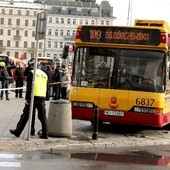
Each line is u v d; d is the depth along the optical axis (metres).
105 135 15.13
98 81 15.28
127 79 15.06
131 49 15.11
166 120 15.48
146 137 15.16
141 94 14.83
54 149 12.12
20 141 12.55
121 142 13.64
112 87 15.12
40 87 13.15
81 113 15.30
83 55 15.49
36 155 11.19
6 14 156.62
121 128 17.11
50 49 157.75
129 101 14.89
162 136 15.65
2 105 23.25
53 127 13.71
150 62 14.97
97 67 15.34
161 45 14.87
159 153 12.62
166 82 15.02
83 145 12.73
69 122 13.88
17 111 20.61
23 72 29.16
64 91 28.94
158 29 14.94
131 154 12.23
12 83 36.16
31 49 157.50
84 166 10.18
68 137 13.84
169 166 10.75
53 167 9.86
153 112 14.74
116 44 15.19
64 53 16.11
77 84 15.46
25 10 157.25
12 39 157.38
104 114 15.08
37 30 12.73
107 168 10.10
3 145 11.92
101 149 12.80
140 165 10.70
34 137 13.39
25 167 9.73
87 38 15.43
